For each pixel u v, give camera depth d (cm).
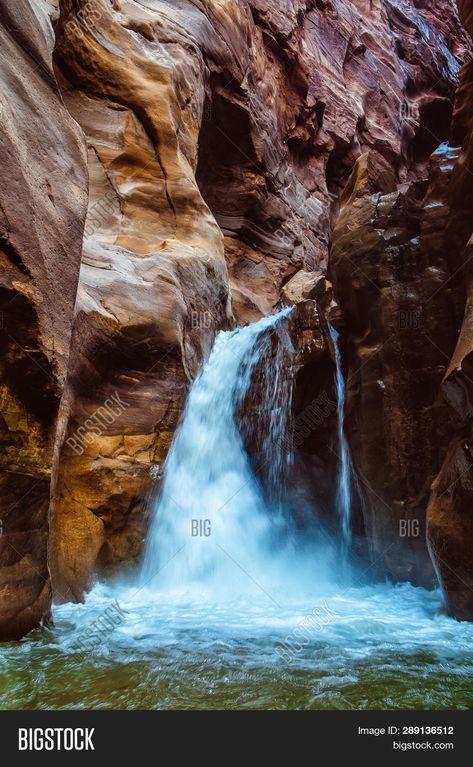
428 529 675
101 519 769
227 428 1029
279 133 2089
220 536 930
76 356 760
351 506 974
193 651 516
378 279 938
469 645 552
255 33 1997
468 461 639
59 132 599
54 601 680
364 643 555
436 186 966
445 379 657
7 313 504
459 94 1026
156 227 1112
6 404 514
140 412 838
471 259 717
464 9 1029
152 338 860
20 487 529
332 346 1017
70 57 1127
